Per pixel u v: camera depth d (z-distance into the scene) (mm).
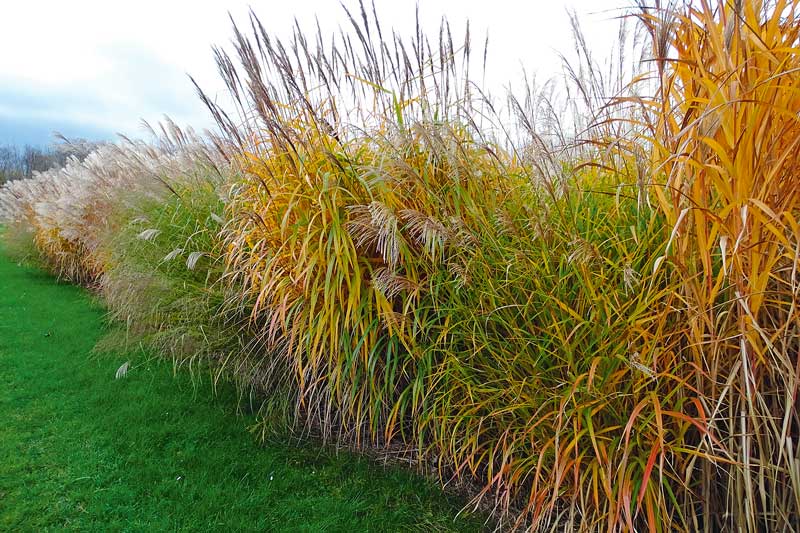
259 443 3381
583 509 2082
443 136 2818
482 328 2598
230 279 3594
